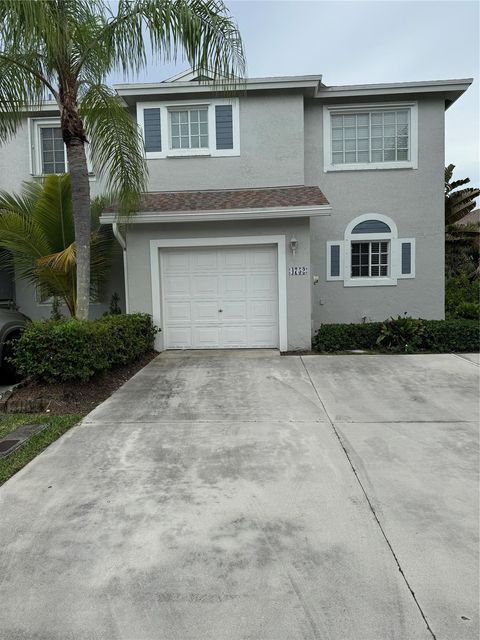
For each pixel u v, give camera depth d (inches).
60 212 365.4
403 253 444.8
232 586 101.4
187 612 94.0
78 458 172.2
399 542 116.8
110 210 366.9
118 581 103.5
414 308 446.9
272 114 425.1
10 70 275.3
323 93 428.8
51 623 91.4
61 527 125.4
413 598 97.0
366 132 443.5
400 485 147.6
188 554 113.0
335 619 91.6
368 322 425.4
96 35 269.4
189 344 390.6
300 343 376.5
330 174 443.8
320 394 253.9
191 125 433.1
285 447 180.4
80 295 294.5
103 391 264.5
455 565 107.5
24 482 152.6
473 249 765.3
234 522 127.0
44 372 247.8
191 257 385.4
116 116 308.2
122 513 132.4
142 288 381.4
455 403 235.3
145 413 225.6
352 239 446.3
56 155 454.9
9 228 353.7
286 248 372.2
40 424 211.5
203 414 222.8
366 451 175.8
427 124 436.1
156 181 433.7
